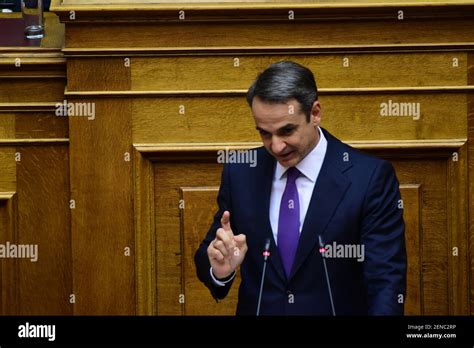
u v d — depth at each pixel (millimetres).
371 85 10570
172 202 10703
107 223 10703
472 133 10602
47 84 10766
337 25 10500
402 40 10508
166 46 10516
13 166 10781
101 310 10750
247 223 8062
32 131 10773
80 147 10633
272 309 7941
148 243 10703
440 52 10539
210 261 7754
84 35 10484
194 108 10586
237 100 10562
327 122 10594
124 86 10570
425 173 10664
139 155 10609
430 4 10336
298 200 8016
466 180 10625
